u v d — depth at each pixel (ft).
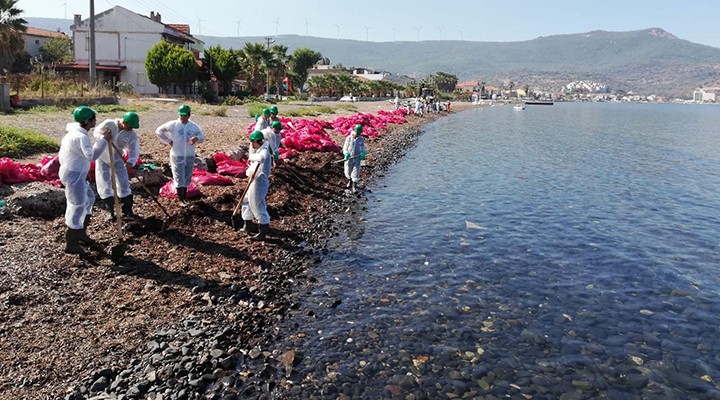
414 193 56.18
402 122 148.05
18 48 144.05
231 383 19.34
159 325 22.65
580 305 28.09
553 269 33.58
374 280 30.60
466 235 40.63
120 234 28.17
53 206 33.37
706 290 30.71
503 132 149.59
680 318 26.84
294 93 250.16
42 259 26.53
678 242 40.63
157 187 40.65
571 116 289.33
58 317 22.11
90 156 26.21
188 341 21.61
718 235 42.91
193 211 36.32
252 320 24.17
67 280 25.20
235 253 32.01
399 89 401.49
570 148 110.93
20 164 38.52
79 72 171.42
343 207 48.08
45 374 18.45
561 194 58.59
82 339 20.86
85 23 180.14
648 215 49.62
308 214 43.88
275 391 19.19
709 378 21.36
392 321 25.32
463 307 27.25
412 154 89.04
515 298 28.73
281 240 35.96
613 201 55.83
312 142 71.31
